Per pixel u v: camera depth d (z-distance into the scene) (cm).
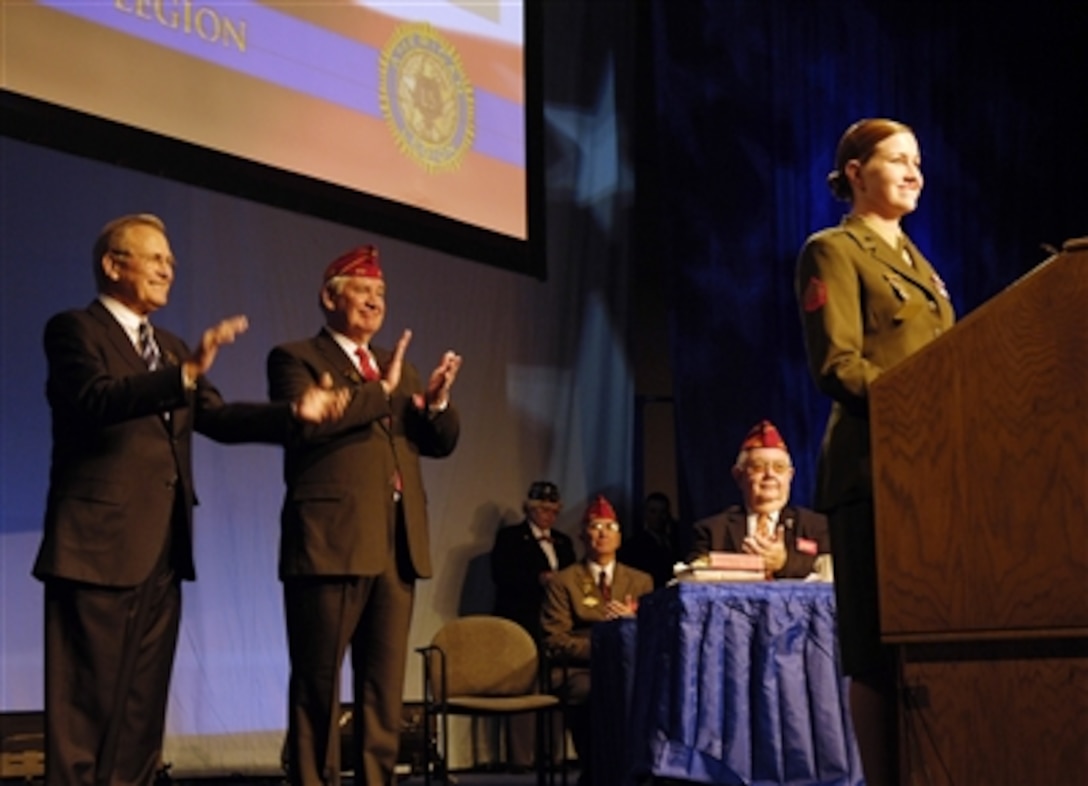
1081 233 750
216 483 543
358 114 536
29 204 490
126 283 307
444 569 616
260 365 557
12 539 475
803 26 710
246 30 498
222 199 551
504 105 603
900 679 187
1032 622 177
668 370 725
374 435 344
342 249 589
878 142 231
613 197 692
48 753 283
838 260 220
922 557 184
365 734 338
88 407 280
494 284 647
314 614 335
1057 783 176
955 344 185
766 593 336
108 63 450
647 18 728
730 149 684
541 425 656
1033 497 179
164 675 304
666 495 714
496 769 621
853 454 212
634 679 365
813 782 329
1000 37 750
